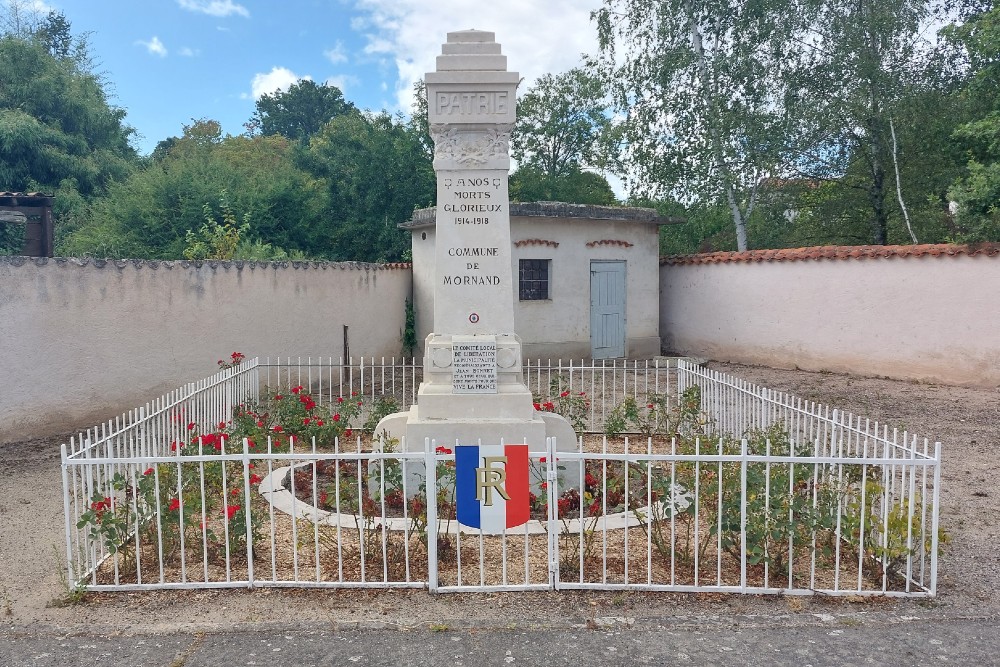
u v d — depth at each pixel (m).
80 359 9.39
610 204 28.39
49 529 5.88
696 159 18.19
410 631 4.17
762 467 5.33
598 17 18.52
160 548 4.65
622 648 4.00
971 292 11.89
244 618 4.32
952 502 6.49
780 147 16.73
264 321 11.96
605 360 16.25
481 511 4.62
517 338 6.81
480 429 6.50
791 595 4.57
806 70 16.75
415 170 21.95
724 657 3.91
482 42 6.62
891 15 15.74
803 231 20.56
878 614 4.36
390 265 16.05
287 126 47.88
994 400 10.84
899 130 15.94
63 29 33.28
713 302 16.55
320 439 8.34
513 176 27.28
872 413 10.21
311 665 3.84
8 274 8.59
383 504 4.79
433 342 6.71
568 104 27.70
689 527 5.70
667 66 17.69
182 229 18.31
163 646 4.03
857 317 13.52
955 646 4.01
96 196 24.70
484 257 6.75
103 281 9.62
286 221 20.70
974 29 13.64
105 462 4.69
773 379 13.39
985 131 12.42
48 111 25.72
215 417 8.25
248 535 4.66
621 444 8.41
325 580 4.77
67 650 3.99
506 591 4.62
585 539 5.42
